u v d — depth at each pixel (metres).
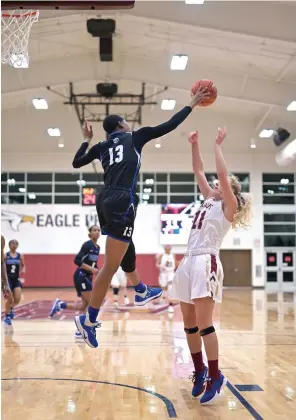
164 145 28.39
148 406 4.78
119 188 4.21
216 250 4.96
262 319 12.94
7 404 4.88
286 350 8.04
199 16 15.05
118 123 4.61
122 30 18.33
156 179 28.59
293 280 28.72
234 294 23.45
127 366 6.75
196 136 5.56
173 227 28.16
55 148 27.94
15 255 12.34
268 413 4.52
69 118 27.56
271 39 15.11
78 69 20.86
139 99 23.69
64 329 11.03
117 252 4.16
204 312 4.82
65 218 28.19
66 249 28.05
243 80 20.78
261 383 5.71
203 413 4.53
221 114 27.73
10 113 27.75
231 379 5.91
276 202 28.62
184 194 28.53
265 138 28.22
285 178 28.61
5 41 8.02
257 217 28.47
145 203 28.44
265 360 7.14
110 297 21.88
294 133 24.95
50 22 17.41
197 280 4.81
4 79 20.30
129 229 4.18
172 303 14.91
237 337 9.60
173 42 18.78
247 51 18.31
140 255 28.05
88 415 4.50
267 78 20.69
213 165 27.88
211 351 4.79
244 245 28.48
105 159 4.39
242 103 25.00
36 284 27.84
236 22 15.05
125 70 21.00
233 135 27.86
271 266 28.80
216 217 4.96
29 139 27.88
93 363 6.97
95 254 10.88
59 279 27.92
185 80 20.91
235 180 5.21
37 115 27.69
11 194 28.11
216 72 20.89
